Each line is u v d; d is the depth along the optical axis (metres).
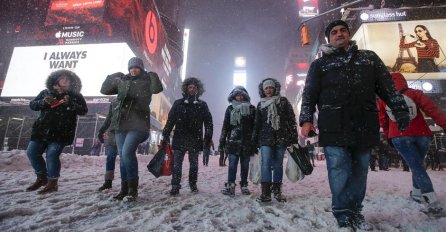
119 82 3.72
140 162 12.94
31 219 2.38
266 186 3.59
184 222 2.48
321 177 7.34
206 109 4.60
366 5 29.58
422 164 3.06
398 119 2.21
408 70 25.05
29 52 30.36
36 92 29.00
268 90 3.94
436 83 24.41
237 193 4.50
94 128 25.52
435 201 2.83
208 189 4.87
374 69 2.35
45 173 3.99
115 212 2.77
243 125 4.41
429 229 2.18
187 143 4.25
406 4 27.84
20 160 6.96
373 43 26.23
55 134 3.80
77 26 30.52
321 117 2.33
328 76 2.38
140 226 2.26
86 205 3.04
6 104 26.75
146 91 3.64
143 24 35.72
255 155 4.32
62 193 3.76
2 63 36.69
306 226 2.35
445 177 7.71
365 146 2.19
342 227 2.18
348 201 2.28
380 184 5.59
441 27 25.83
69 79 4.07
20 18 38.72
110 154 4.40
